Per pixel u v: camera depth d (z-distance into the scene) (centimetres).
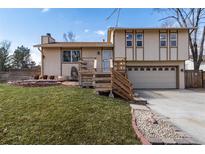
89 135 568
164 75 2150
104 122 654
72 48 2114
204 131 660
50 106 777
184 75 2162
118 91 1142
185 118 834
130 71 2144
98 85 1132
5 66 4588
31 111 729
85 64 1582
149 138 551
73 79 1927
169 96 1525
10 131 591
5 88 1207
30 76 2561
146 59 2092
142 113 849
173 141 533
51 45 2067
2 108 761
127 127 627
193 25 2666
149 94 1638
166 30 2095
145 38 2097
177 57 2098
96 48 2123
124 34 2091
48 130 592
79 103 831
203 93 1725
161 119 795
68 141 542
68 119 660
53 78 1941
